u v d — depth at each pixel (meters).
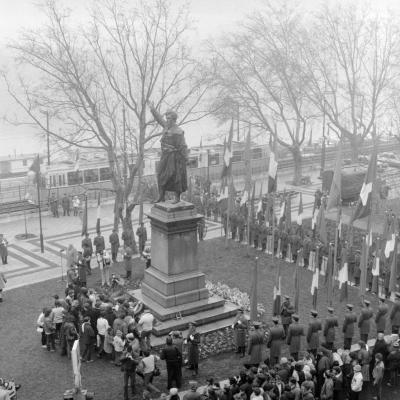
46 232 45.38
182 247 26.61
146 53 42.66
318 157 75.44
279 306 27.16
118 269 35.53
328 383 19.36
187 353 23.22
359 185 52.91
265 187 62.75
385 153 78.19
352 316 24.09
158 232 26.83
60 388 21.58
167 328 24.91
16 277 34.59
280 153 76.88
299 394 17.61
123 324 23.23
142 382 21.98
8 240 42.94
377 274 30.12
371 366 22.27
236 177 67.19
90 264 36.22
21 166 74.50
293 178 66.75
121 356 21.53
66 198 51.19
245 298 29.36
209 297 27.64
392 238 30.97
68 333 23.41
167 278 26.52
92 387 21.64
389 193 58.94
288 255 37.53
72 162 59.59
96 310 24.16
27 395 21.09
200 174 63.12
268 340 22.41
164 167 26.53
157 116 27.02
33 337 26.09
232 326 25.95
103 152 66.06
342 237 39.81
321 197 44.91
